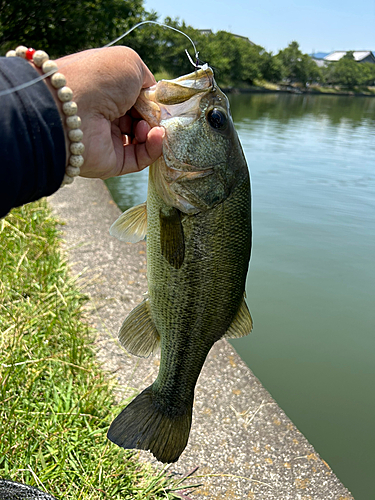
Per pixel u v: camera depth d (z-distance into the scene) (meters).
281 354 0.80
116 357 0.66
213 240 0.37
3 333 0.59
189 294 0.38
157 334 0.41
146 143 0.32
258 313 0.93
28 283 0.75
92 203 1.34
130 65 0.28
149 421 0.40
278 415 0.60
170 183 0.34
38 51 0.23
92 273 0.90
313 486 0.50
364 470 0.57
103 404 0.55
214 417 0.58
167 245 0.36
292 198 1.67
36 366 0.57
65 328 0.67
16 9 2.09
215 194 0.36
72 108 0.23
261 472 0.51
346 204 1.63
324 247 1.25
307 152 2.60
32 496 0.34
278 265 1.14
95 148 0.27
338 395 0.71
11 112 0.19
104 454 0.48
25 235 0.90
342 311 0.95
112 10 2.33
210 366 0.68
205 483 0.49
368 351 0.82
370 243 1.29
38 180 0.21
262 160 2.31
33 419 0.49
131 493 0.46
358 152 2.69
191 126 0.34
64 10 2.19
